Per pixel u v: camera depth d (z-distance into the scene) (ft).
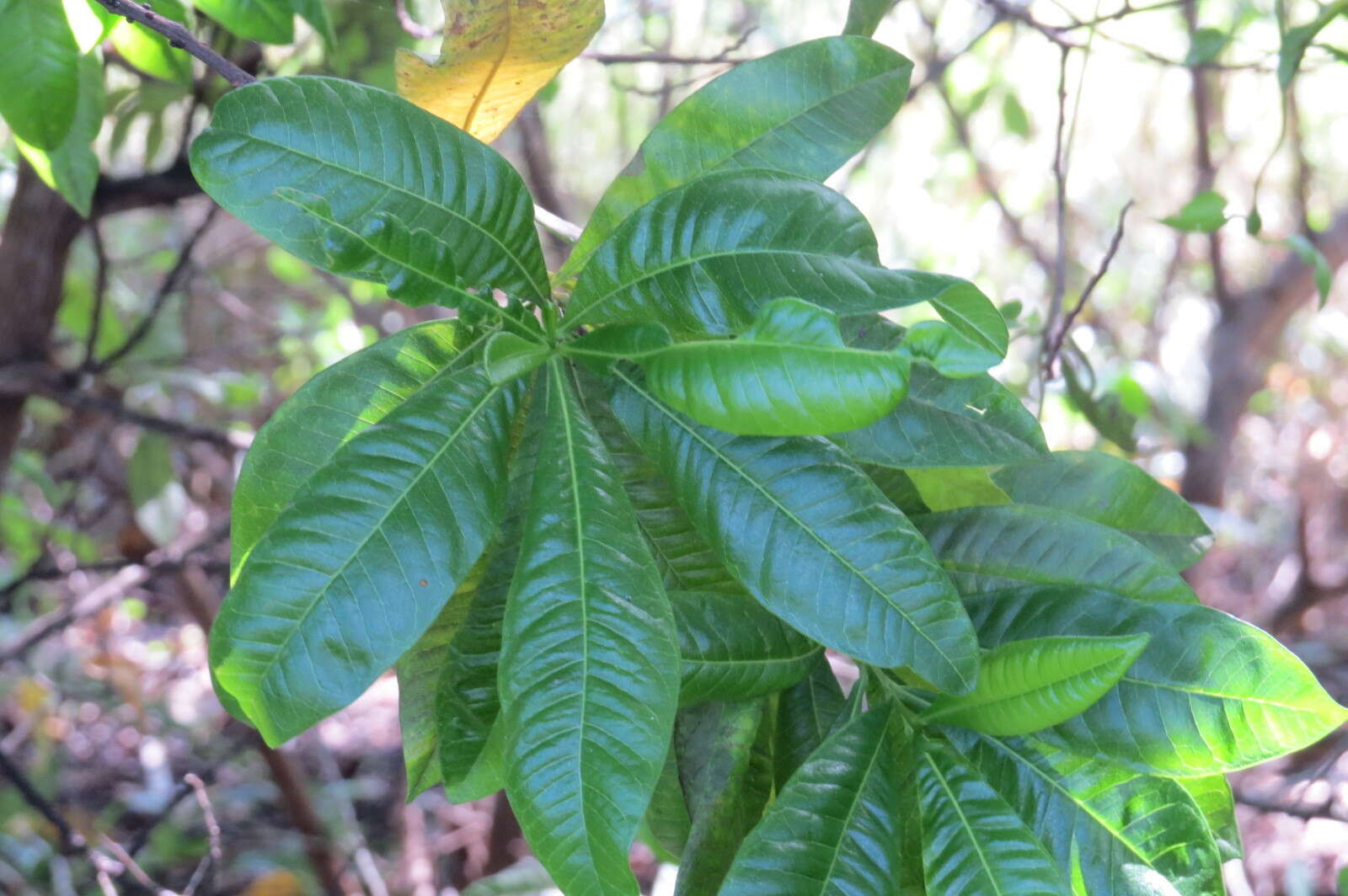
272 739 1.54
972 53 5.30
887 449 1.78
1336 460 8.63
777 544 1.67
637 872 5.32
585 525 1.63
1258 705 1.69
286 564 1.56
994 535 1.88
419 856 5.95
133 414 3.87
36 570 4.48
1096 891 1.70
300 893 5.59
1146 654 1.74
